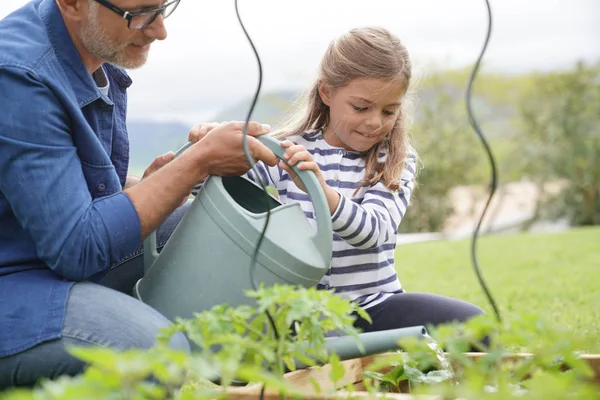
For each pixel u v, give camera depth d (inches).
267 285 71.0
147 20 72.9
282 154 76.8
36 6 76.2
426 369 70.5
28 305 67.5
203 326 54.8
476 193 371.2
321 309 54.1
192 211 75.0
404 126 92.0
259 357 55.1
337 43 90.2
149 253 79.5
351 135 88.1
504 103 399.5
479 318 49.2
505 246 254.5
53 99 71.0
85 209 70.0
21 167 68.6
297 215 75.6
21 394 35.4
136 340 66.0
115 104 83.7
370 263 88.6
